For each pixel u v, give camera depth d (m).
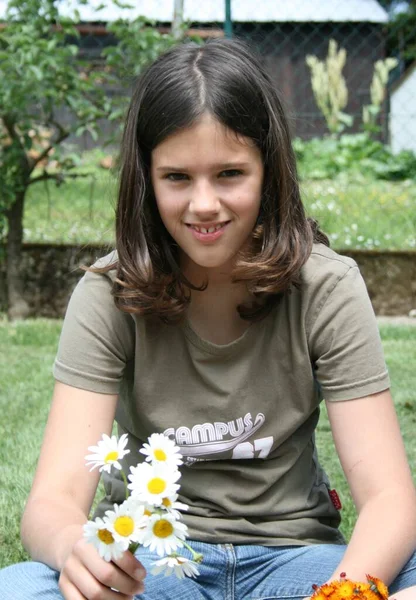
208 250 1.47
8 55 4.44
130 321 1.58
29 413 3.22
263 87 1.51
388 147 9.09
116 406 1.65
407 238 5.70
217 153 1.43
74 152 5.44
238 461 1.61
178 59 1.49
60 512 1.42
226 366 1.57
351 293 1.56
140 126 1.50
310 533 1.61
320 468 1.75
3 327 4.62
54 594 1.30
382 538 1.38
